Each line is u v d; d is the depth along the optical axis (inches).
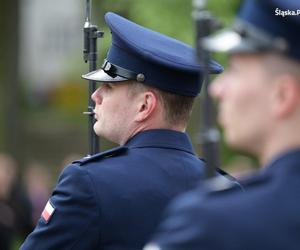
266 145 194.5
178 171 289.9
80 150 1316.4
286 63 191.5
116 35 297.9
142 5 705.6
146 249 195.3
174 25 708.7
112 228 280.5
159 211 283.4
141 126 295.3
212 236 184.2
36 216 816.9
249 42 194.2
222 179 262.5
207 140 205.0
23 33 1409.9
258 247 183.5
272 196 188.4
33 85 1477.6
